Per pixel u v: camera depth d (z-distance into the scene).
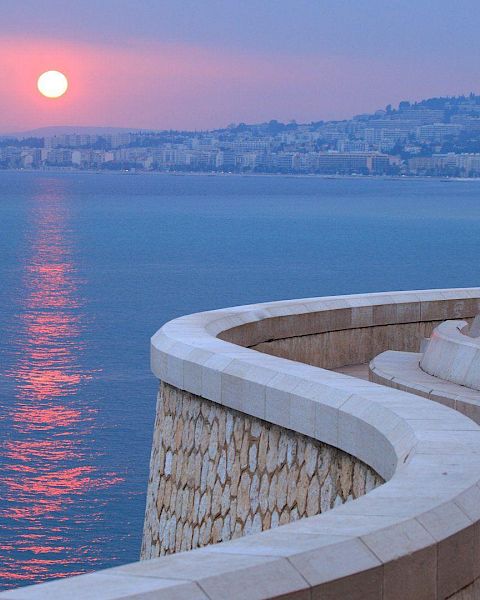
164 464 14.21
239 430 12.12
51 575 60.44
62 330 130.25
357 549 6.07
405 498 6.94
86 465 79.81
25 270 186.25
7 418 92.06
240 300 150.50
